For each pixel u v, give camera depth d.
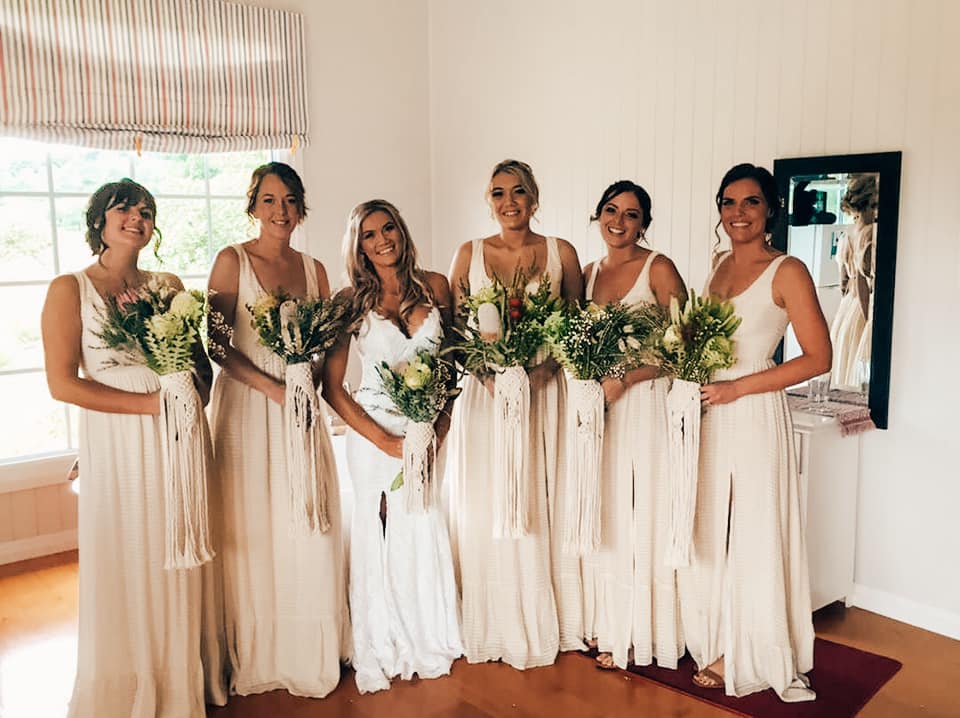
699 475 3.05
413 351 2.99
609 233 3.10
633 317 2.93
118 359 2.66
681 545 2.96
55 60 4.18
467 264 3.18
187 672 2.79
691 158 4.18
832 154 3.67
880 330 3.56
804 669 3.08
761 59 3.87
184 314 2.60
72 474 2.82
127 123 4.41
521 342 2.92
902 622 3.64
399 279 2.97
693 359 2.85
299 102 5.02
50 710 2.98
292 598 2.98
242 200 5.09
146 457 2.68
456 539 3.32
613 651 3.20
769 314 2.95
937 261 3.41
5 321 4.48
